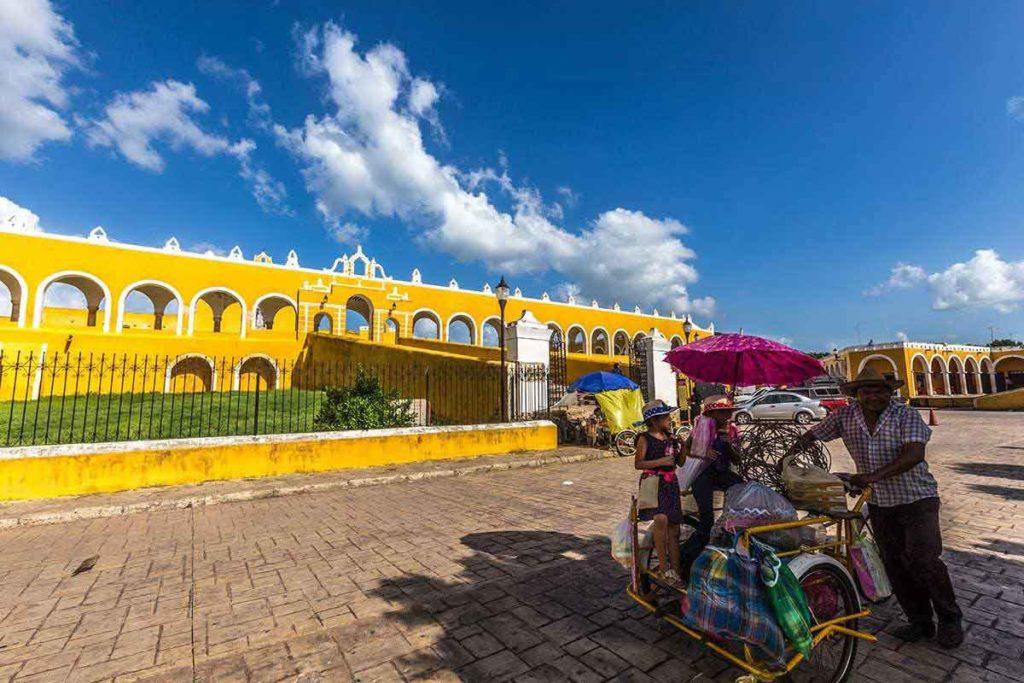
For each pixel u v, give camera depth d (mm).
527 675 2764
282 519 6145
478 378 12773
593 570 4270
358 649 3078
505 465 9555
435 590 3926
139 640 3242
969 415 24156
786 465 3207
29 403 13938
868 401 3066
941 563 2896
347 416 10875
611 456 10891
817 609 2697
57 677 2838
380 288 34250
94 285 27250
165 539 5395
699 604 2547
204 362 22625
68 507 6352
